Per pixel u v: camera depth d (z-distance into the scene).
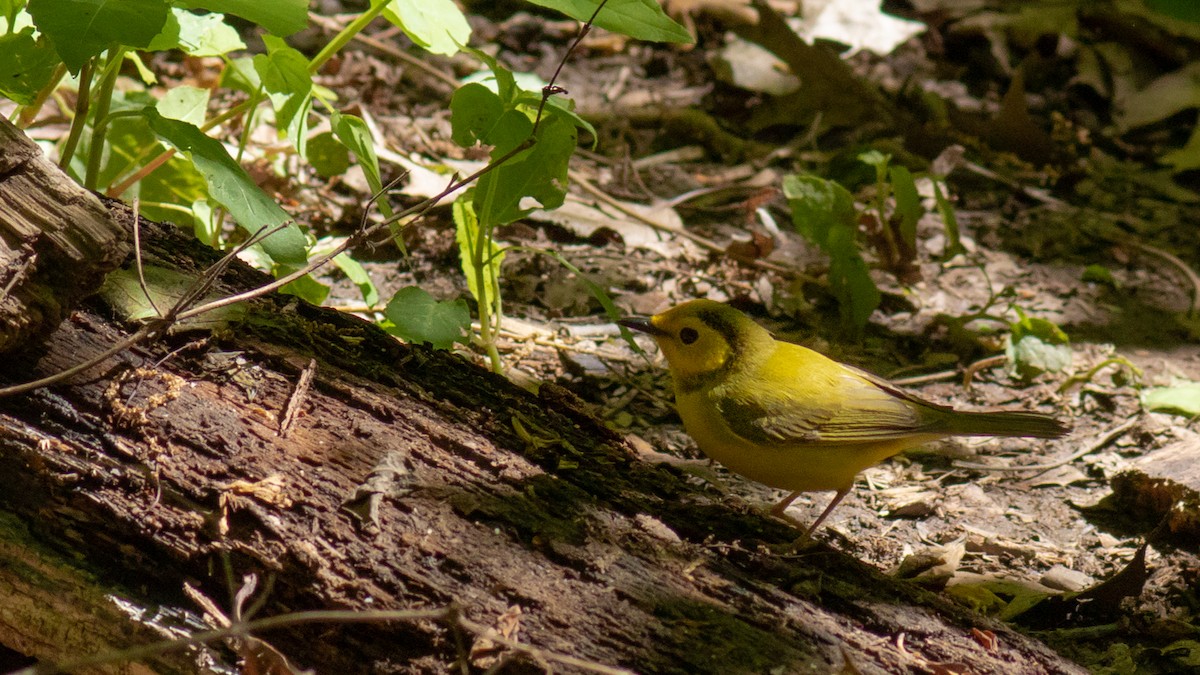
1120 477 10.16
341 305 11.70
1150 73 19.11
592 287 9.73
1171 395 11.66
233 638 6.29
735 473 9.84
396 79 16.73
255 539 6.41
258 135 14.38
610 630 6.31
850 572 7.09
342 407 7.21
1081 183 16.92
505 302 12.61
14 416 6.73
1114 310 13.93
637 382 11.43
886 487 10.41
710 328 8.85
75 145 9.02
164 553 6.48
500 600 6.37
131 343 6.67
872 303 12.56
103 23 6.98
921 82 18.78
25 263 6.59
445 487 6.87
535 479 7.09
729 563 6.96
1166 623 8.33
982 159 17.22
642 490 7.47
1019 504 10.25
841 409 8.68
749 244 13.85
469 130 9.11
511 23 18.67
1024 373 12.23
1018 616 8.65
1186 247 15.51
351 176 14.02
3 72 8.04
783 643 6.45
